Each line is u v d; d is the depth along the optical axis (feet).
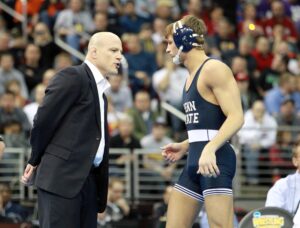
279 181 42.32
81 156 35.83
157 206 58.39
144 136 69.72
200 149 35.37
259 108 69.82
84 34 83.30
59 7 85.71
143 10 89.20
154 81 75.05
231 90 34.71
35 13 85.71
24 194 64.34
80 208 36.06
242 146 67.97
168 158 38.32
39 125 35.60
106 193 37.11
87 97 36.14
